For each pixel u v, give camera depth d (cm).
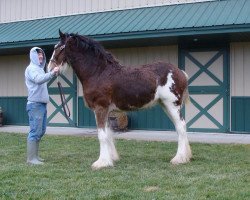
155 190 552
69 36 715
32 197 525
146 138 1072
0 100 1495
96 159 780
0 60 1494
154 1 1259
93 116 1324
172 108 724
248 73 1133
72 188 565
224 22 1005
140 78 704
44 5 1443
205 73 1177
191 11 1142
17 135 1159
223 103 1158
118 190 550
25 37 1269
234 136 1088
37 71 715
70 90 1360
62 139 1061
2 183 593
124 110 722
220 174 638
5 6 1517
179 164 714
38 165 720
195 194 528
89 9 1361
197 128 1186
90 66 705
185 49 1201
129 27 1127
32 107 729
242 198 510
